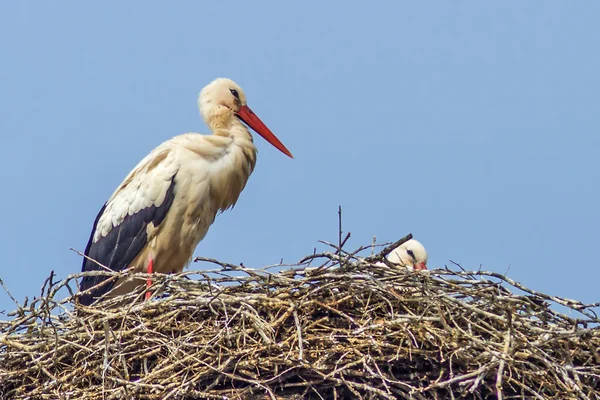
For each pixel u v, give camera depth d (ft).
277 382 36.73
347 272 39.14
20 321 39.86
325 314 38.91
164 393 36.19
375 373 36.06
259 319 37.27
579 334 36.99
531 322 38.75
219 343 37.40
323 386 36.70
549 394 36.81
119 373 37.14
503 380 36.37
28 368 39.06
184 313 39.11
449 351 36.78
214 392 36.42
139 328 37.86
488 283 39.14
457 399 36.55
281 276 39.29
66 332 38.83
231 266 39.96
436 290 38.17
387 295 38.58
